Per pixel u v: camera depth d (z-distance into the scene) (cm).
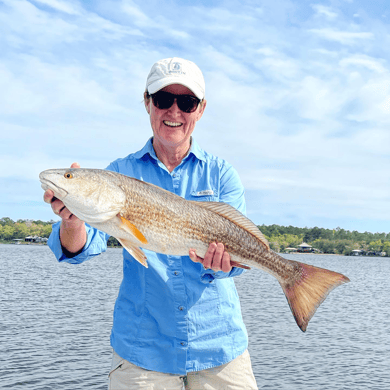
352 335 2058
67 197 292
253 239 337
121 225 301
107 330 1878
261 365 1421
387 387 1202
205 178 373
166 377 334
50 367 1287
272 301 3438
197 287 342
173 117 343
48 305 2678
